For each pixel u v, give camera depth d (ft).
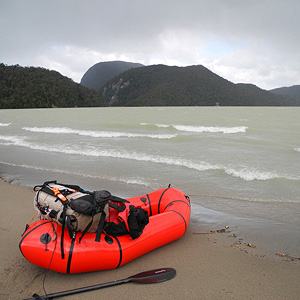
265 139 45.75
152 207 15.79
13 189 22.48
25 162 32.37
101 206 10.94
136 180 24.90
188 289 10.29
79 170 28.53
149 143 42.60
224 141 43.75
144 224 12.38
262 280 10.91
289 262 12.26
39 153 37.01
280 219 16.98
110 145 41.29
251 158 32.37
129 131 59.36
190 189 22.52
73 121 84.94
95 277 11.03
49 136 51.88
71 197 11.18
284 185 23.32
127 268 11.71
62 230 10.72
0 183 24.47
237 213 17.92
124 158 33.14
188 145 40.65
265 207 18.89
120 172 27.45
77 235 10.96
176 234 13.74
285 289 10.32
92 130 61.77
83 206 10.39
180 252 13.14
